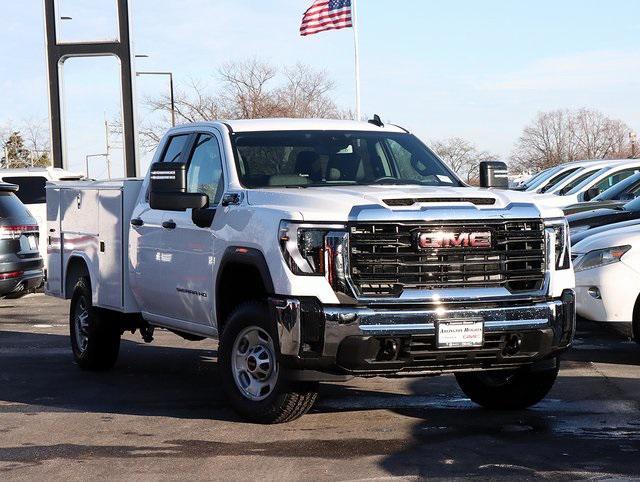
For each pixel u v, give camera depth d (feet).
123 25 111.96
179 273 28.40
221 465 21.40
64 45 112.06
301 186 26.91
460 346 23.27
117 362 36.60
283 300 23.29
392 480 19.97
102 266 32.89
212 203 27.55
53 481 20.45
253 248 24.57
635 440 23.12
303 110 182.91
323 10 107.34
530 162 271.69
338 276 22.97
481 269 23.72
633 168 65.46
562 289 24.84
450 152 205.77
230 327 25.17
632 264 34.01
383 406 27.55
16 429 25.36
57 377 33.35
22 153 285.23
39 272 53.11
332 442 23.27
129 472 21.01
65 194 35.86
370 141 28.94
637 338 34.35
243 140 27.86
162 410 27.48
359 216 22.99
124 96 112.16
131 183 31.73
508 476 20.11
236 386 25.22
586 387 29.96
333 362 23.11
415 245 23.21
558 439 23.30
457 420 25.64
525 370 25.64
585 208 53.47
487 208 23.93
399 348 23.03
